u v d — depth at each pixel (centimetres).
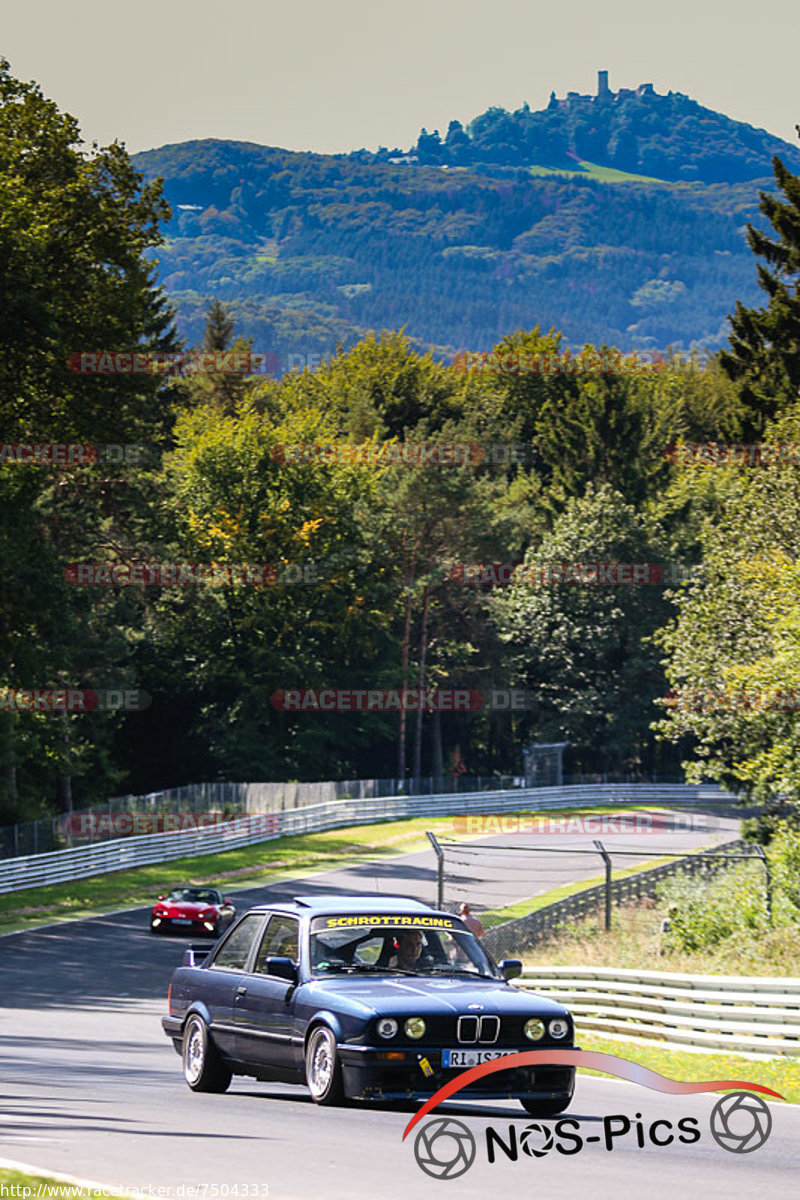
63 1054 5062
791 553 11531
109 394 14912
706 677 11531
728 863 12719
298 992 3397
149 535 18738
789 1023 5419
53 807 19625
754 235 17088
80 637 17975
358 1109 3406
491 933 8925
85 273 14800
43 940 11744
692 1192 2477
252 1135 2931
